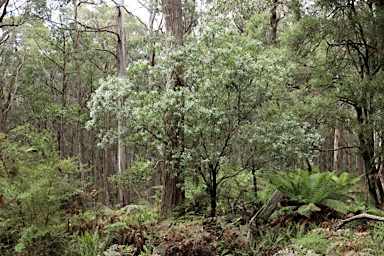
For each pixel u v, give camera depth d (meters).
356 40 9.66
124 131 7.60
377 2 9.28
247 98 7.22
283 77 7.51
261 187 8.86
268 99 7.70
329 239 5.65
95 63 22.19
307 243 5.49
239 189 8.20
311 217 7.19
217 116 6.68
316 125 10.52
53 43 21.12
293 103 10.45
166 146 7.29
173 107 6.83
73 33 20.14
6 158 5.45
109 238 6.27
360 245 5.20
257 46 7.73
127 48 23.55
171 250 5.57
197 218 7.33
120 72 17.81
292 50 10.17
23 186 5.11
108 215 8.50
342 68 9.96
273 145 7.02
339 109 10.24
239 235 5.89
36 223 4.99
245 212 7.21
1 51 24.52
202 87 7.23
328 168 21.12
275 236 6.21
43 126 24.83
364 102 9.00
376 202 9.48
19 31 24.12
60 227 5.19
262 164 7.74
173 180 8.39
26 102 24.11
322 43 10.55
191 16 16.84
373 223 6.42
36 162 5.38
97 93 7.32
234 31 7.70
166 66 7.60
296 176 7.93
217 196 7.91
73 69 21.34
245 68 6.70
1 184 5.02
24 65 23.39
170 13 8.90
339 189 7.87
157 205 10.16
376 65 9.66
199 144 7.07
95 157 27.05
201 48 7.42
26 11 17.80
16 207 5.00
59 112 18.91
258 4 14.61
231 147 7.67
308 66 10.32
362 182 12.49
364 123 9.24
